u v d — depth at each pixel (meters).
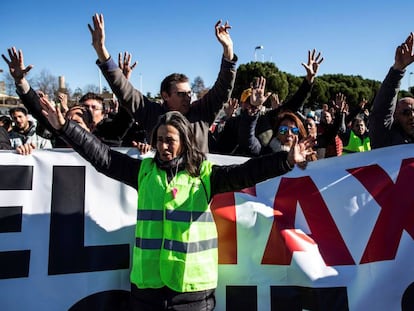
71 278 2.69
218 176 2.21
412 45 2.90
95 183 2.88
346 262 2.71
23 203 2.73
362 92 36.75
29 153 2.82
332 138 5.28
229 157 3.18
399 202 2.92
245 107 3.94
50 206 2.77
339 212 2.90
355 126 7.62
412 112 3.24
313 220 2.87
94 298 2.70
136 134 4.42
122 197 2.89
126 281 2.77
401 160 3.06
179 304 2.11
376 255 2.76
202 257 2.18
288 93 34.03
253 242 2.74
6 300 2.57
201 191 2.21
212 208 2.79
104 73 2.91
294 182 3.01
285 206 2.90
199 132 3.07
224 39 3.02
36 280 2.63
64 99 5.27
